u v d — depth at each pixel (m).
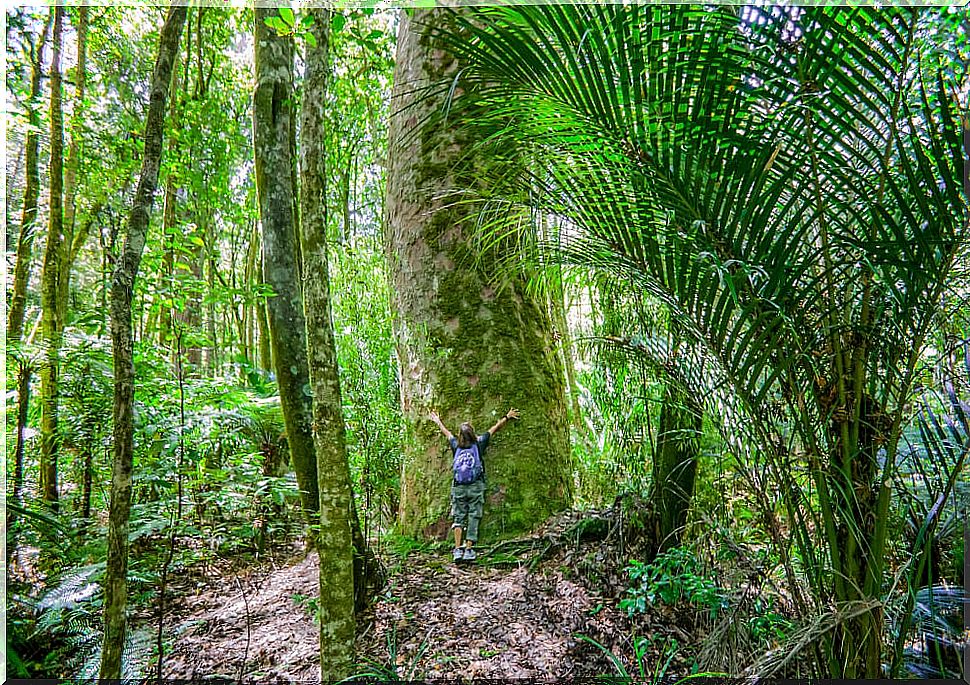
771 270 1.65
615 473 4.40
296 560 4.26
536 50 1.58
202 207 7.20
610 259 1.90
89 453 3.42
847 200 1.65
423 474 5.43
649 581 3.27
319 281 2.47
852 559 1.68
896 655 1.71
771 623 2.07
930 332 1.68
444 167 5.39
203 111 6.38
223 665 2.79
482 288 5.51
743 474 1.92
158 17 6.47
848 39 1.48
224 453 4.32
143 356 3.88
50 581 2.75
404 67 5.80
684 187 1.64
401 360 5.84
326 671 2.40
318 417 2.45
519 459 5.21
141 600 2.68
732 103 1.55
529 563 4.32
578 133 1.68
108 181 4.77
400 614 3.44
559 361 5.98
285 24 2.44
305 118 2.49
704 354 1.88
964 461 1.62
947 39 1.47
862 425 1.73
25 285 3.99
